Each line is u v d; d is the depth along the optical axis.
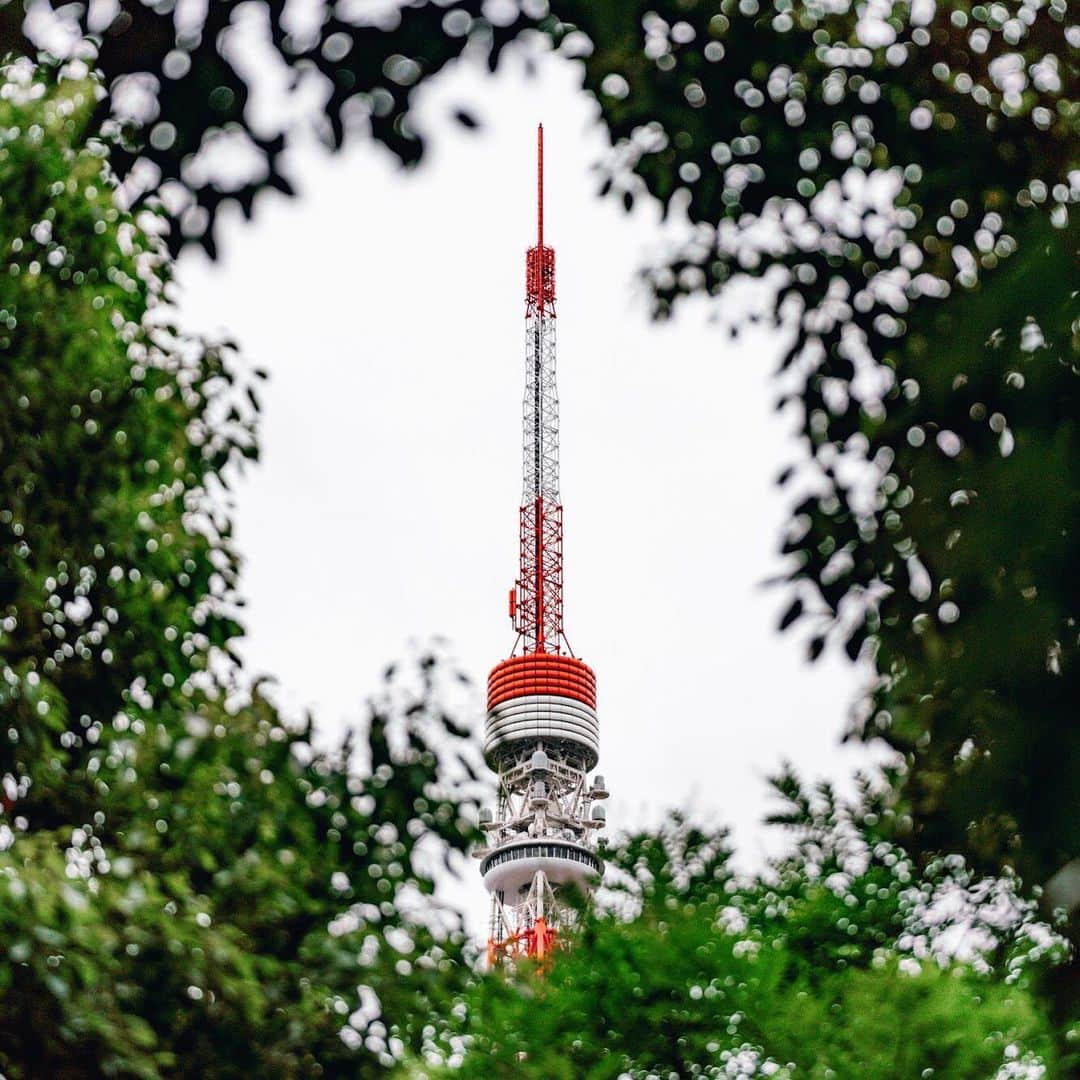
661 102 10.10
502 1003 21.64
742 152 10.39
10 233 16.80
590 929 23.61
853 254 10.02
